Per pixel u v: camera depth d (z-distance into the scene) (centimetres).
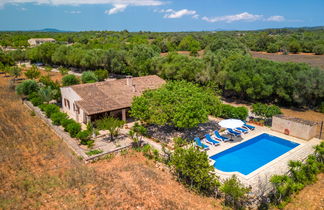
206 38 12244
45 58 8162
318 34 11150
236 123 2414
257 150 2348
